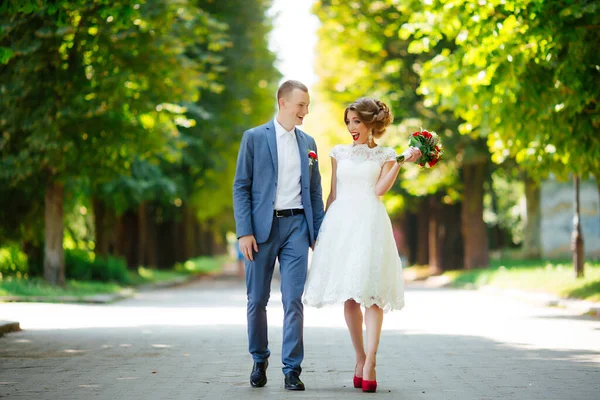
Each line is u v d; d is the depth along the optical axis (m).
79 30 21.02
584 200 38.09
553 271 24.70
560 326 13.41
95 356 9.84
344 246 7.28
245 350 10.38
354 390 7.28
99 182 23.84
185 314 16.70
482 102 16.80
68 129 22.23
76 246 31.77
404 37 16.98
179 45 22.20
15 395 7.17
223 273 47.59
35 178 23.72
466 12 15.52
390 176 7.38
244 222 7.36
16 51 20.50
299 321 7.31
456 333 12.38
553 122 16.27
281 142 7.48
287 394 7.07
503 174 36.16
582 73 15.21
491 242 54.81
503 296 22.67
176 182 33.88
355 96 32.47
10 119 21.38
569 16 14.62
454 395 7.01
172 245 41.34
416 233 46.94
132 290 26.36
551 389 7.33
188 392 7.25
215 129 34.78
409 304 19.30
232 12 36.34
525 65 15.38
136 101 22.23
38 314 16.55
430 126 29.97
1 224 25.42
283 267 7.39
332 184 7.61
